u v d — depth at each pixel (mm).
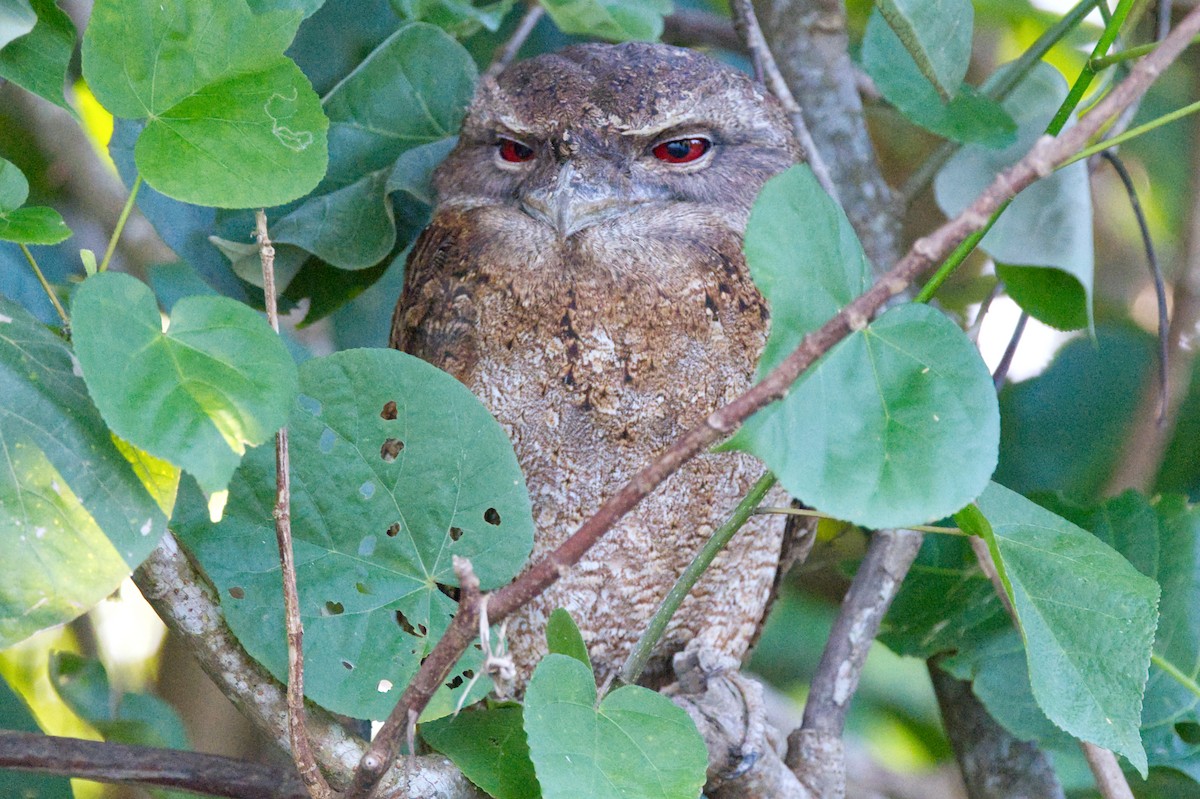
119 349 4941
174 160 4973
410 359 5012
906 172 5375
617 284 5129
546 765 4961
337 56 5156
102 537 4961
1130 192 5180
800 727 5156
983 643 5168
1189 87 5316
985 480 4945
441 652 4953
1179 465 5289
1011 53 5332
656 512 5133
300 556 5008
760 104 5164
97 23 4969
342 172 5145
